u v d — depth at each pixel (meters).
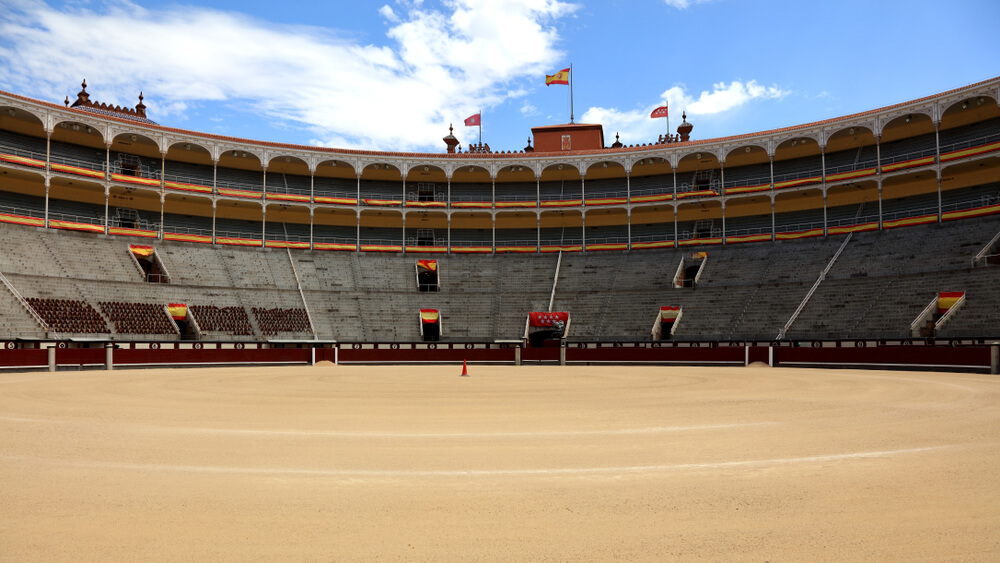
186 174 62.81
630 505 7.44
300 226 67.00
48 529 6.52
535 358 48.59
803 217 62.12
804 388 23.25
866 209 59.00
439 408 17.14
